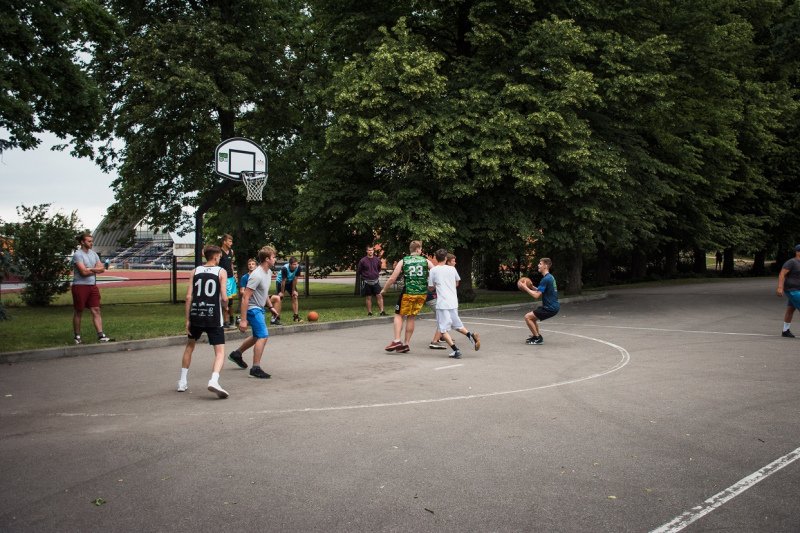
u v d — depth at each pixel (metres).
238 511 4.14
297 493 4.44
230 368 9.68
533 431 5.98
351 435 5.88
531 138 17.47
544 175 17.92
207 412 6.81
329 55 22.84
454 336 13.53
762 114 28.34
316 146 23.09
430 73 17.44
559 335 13.45
